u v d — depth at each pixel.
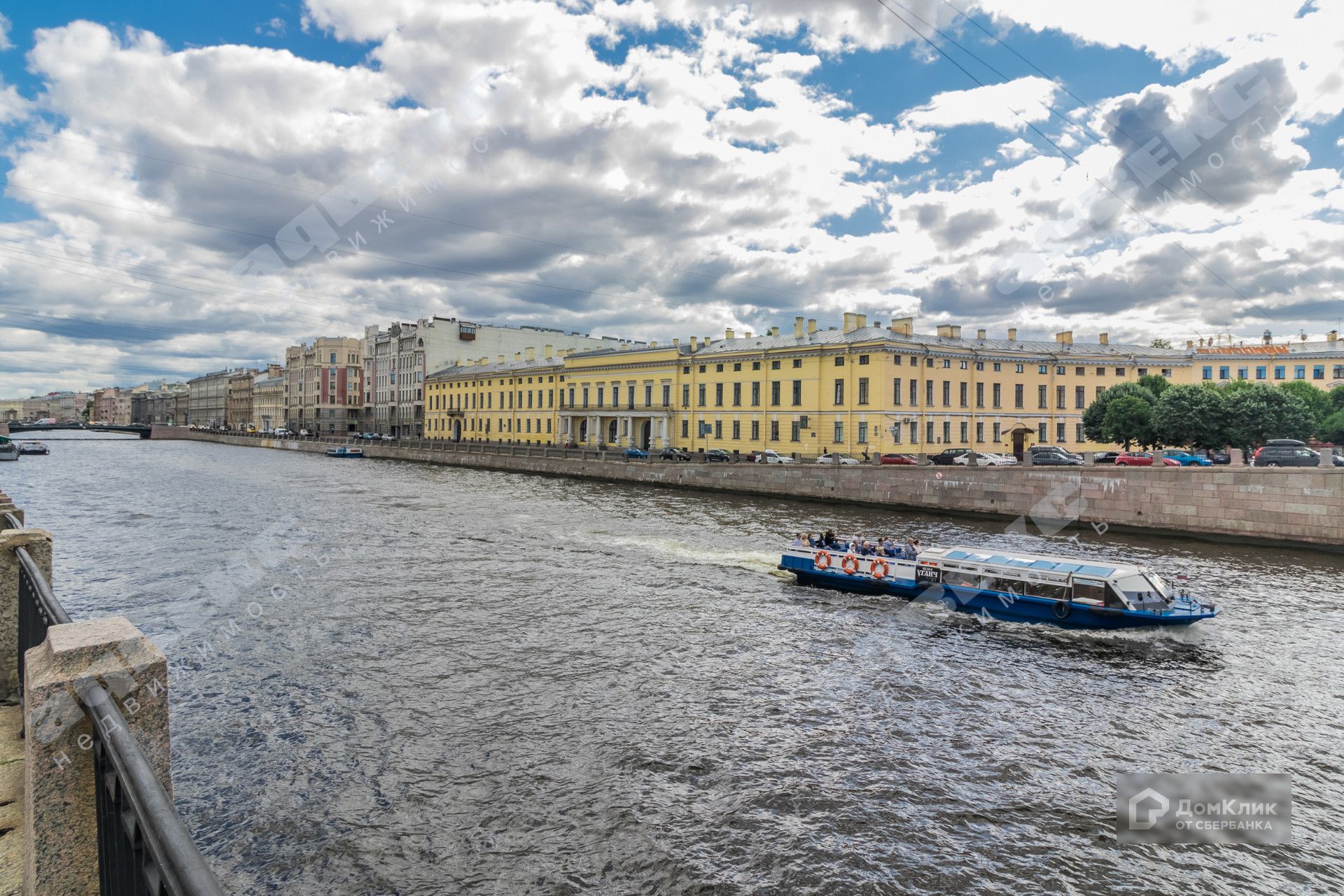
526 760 11.34
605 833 9.59
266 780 10.65
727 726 12.64
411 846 9.29
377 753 11.47
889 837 9.60
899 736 12.38
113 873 3.13
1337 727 12.94
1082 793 10.72
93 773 3.59
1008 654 16.61
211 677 14.39
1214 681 15.04
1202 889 8.76
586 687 14.21
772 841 9.48
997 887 8.72
